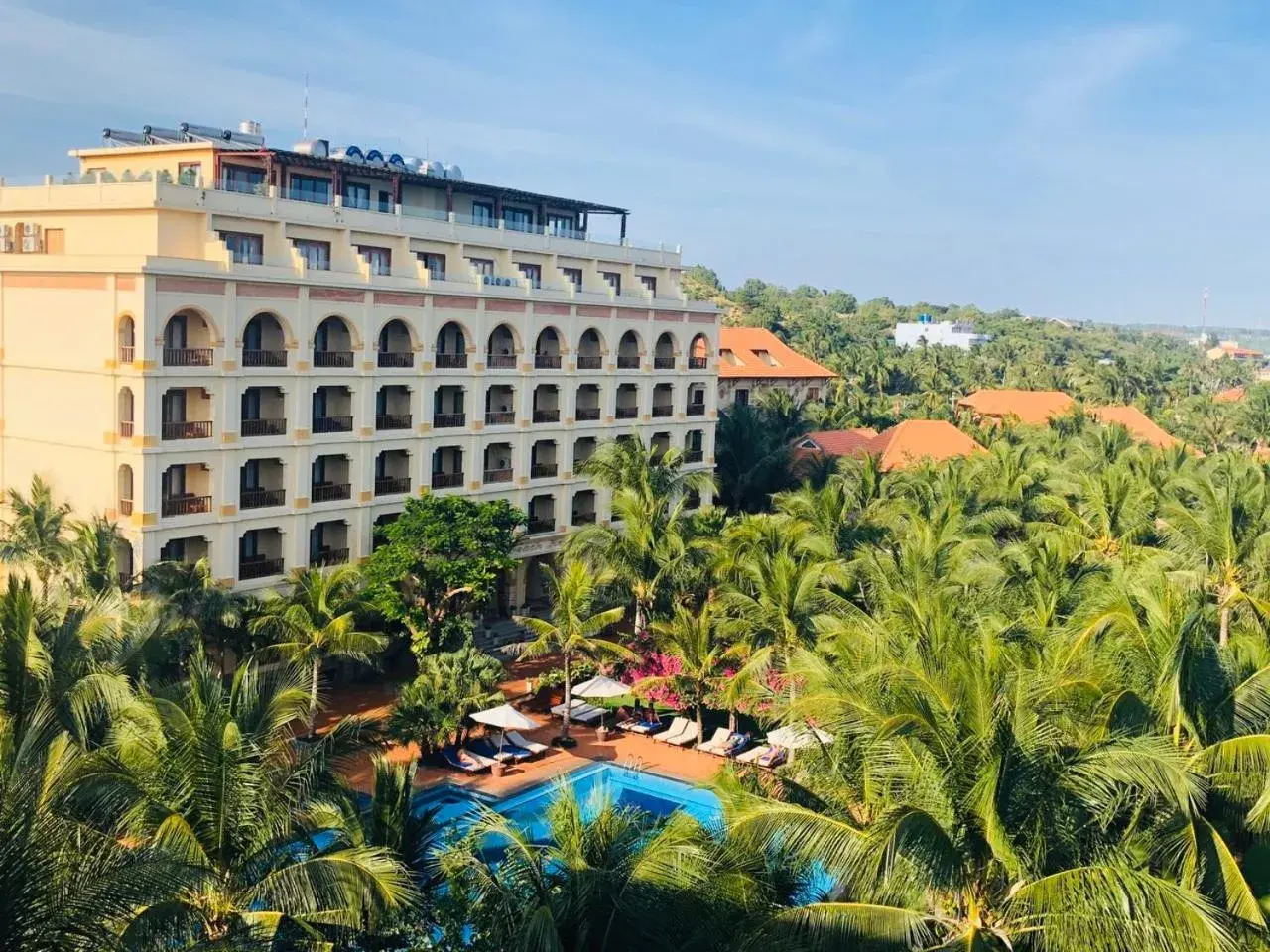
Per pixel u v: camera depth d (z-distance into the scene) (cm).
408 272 5644
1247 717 2572
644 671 4838
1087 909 1955
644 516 5344
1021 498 6481
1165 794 2109
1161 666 2561
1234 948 1888
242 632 4444
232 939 2045
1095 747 2162
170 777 2303
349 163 5594
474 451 5934
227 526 4897
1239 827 2352
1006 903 2086
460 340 5969
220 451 4831
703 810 3991
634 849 2362
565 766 4356
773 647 4403
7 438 5053
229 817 2272
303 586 4512
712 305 7369
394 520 5594
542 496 6444
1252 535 4753
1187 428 13362
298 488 5156
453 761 4244
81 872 1795
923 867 2009
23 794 1778
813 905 2100
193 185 5162
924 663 2467
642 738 4722
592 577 4859
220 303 4747
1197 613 2569
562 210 7006
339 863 2297
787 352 11750
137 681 3200
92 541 4225
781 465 7944
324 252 5394
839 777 2416
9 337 5019
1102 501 5747
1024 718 2147
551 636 4644
